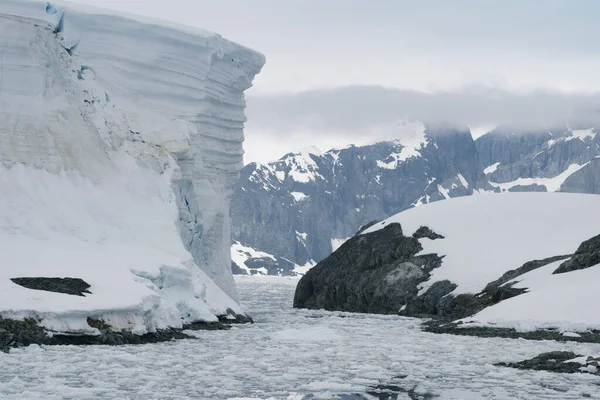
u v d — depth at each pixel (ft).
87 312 119.03
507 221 268.00
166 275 151.12
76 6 178.50
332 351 130.11
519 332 153.79
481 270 240.94
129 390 91.04
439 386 97.66
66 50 177.88
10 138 158.71
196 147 193.98
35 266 131.23
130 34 183.93
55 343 115.03
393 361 118.83
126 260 145.69
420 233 274.16
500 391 94.43
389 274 257.55
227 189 214.48
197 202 191.93
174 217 171.63
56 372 98.17
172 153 183.21
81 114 171.73
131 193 170.19
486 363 117.19
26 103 162.30
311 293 290.35
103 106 178.60
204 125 199.41
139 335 126.11
